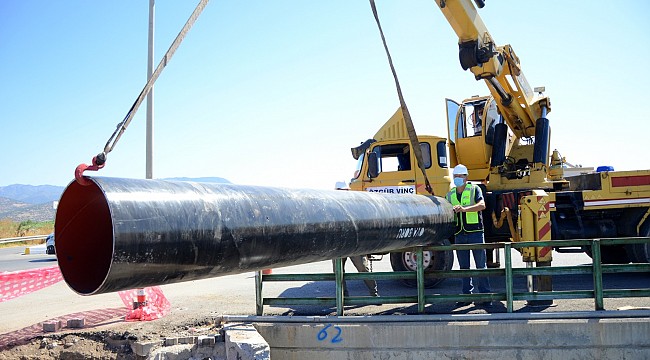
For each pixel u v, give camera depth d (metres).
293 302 5.78
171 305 7.05
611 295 5.53
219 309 6.66
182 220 2.76
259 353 4.82
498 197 8.42
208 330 5.51
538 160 9.05
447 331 5.33
